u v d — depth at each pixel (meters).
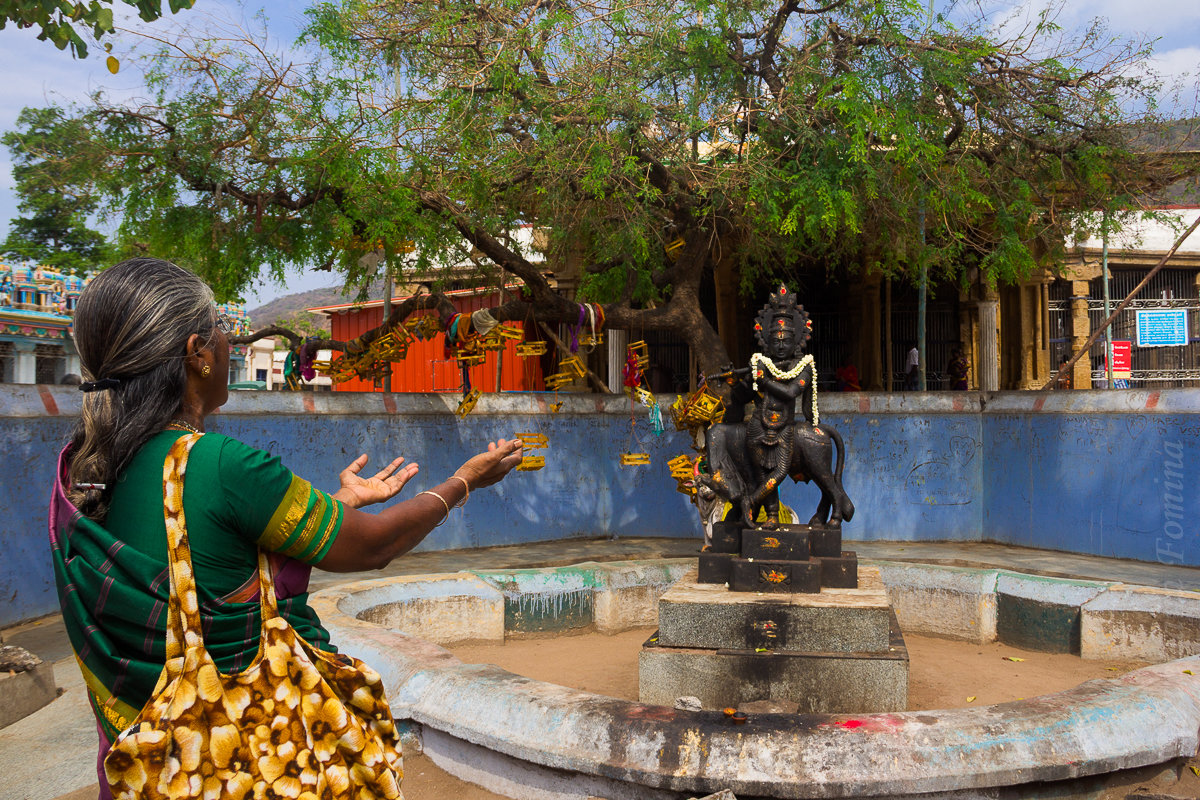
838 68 8.63
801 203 8.15
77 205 7.87
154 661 1.36
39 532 6.83
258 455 1.44
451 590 6.31
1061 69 8.77
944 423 10.94
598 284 11.07
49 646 5.90
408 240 8.44
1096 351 17.62
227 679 1.38
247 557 1.42
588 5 8.17
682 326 9.60
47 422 6.96
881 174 8.55
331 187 7.84
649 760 2.99
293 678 1.42
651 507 11.22
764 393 5.35
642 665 4.79
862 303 17.06
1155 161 9.34
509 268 8.64
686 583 5.34
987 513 10.78
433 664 3.88
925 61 8.25
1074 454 9.68
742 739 2.98
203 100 7.68
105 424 1.42
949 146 9.08
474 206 8.36
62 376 17.31
